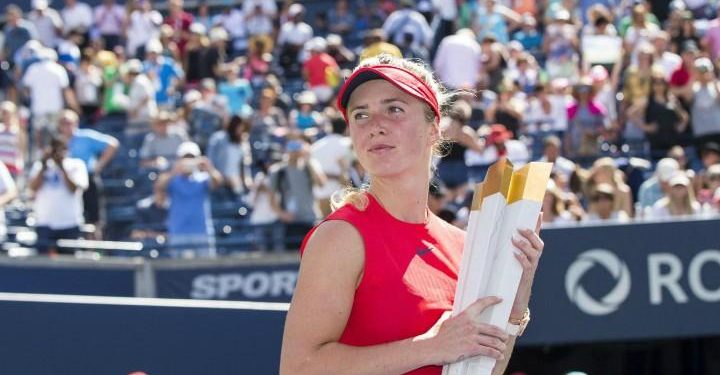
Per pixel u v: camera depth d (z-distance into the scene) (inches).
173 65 1686.8
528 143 1390.3
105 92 1657.2
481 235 337.7
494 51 1578.5
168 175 1263.5
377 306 337.1
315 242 339.6
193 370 713.6
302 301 336.2
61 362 709.9
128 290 1145.4
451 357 325.7
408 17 1721.2
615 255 989.8
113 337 712.4
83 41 1924.2
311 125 1488.7
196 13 2087.8
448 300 344.8
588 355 1104.2
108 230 1398.9
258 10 1937.7
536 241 338.3
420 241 348.2
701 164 1355.8
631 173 1316.4
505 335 331.3
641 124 1384.1
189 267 1147.3
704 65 1370.6
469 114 1299.2
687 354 1111.6
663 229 991.6
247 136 1385.3
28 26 1800.0
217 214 1349.7
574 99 1397.6
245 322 716.7
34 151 1558.8
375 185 351.3
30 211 1423.5
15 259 1148.5
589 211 1153.4
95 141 1379.2
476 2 1760.6
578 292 987.3
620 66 1530.5
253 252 1256.2
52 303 712.4
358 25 1999.3
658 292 987.9
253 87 1734.7
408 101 348.8
